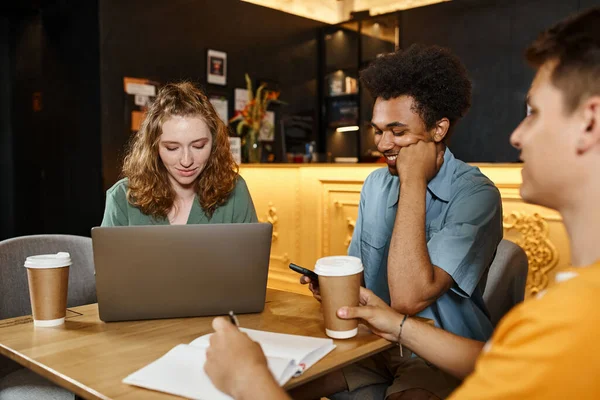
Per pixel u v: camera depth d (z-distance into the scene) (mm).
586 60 619
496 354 609
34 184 4980
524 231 2838
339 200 3701
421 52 1348
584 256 648
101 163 4207
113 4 4223
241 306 1256
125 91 4324
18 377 1510
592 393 534
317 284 1262
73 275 1755
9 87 5191
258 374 753
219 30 5023
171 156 1593
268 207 4195
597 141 617
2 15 5055
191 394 783
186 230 1181
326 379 1367
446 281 1278
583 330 536
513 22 4797
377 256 1539
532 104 680
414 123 1307
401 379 1262
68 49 4438
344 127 5988
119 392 812
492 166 2895
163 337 1098
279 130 5625
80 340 1080
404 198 1302
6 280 1605
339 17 6277
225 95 5102
